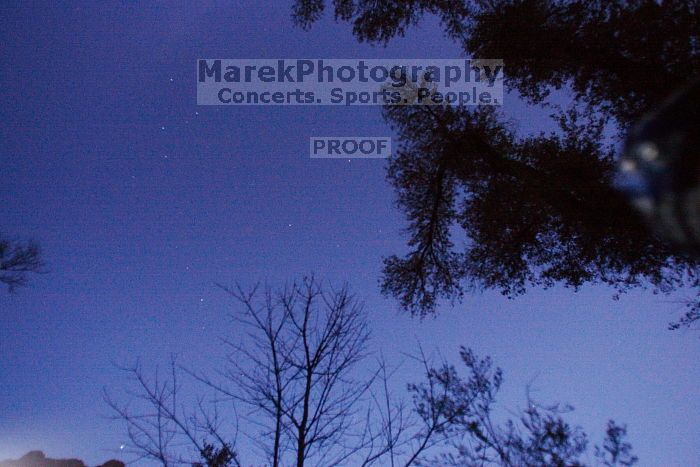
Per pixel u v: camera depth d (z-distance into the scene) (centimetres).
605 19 710
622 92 730
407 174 1035
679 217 67
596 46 718
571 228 830
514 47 836
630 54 689
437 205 1002
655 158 71
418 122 1001
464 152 954
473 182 1000
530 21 797
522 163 852
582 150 816
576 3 739
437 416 392
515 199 915
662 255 696
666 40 648
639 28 664
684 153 67
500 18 841
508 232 947
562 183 788
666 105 74
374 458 395
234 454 390
